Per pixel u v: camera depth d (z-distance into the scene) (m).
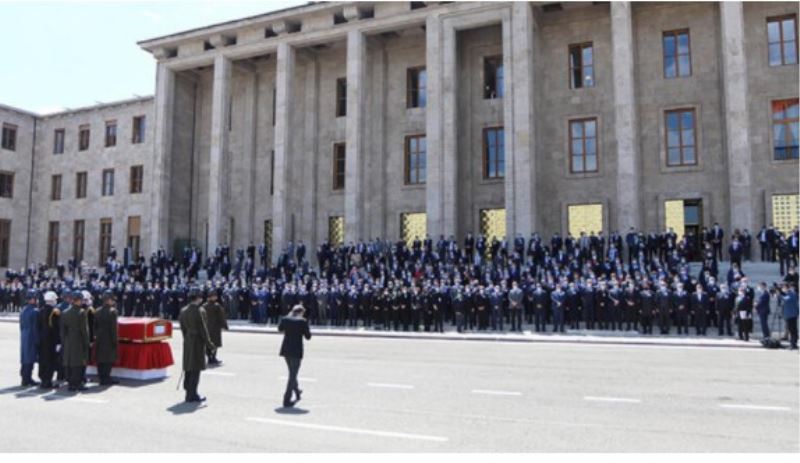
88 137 49.03
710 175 31.00
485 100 35.56
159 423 9.34
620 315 22.97
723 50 29.75
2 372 14.93
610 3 32.91
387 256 31.69
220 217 38.97
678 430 8.74
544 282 24.39
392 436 8.45
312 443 8.09
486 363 15.73
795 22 30.36
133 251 45.41
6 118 48.81
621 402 10.73
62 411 10.30
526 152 31.47
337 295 27.33
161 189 41.28
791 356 16.80
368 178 37.72
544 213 33.88
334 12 36.91
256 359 16.77
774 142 30.34
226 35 40.19
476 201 35.09
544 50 34.88
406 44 37.97
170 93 42.47
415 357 17.06
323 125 40.03
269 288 28.94
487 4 33.03
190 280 33.12
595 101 33.44
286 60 37.97
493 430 8.79
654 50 32.75
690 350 18.44
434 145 33.75
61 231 48.97
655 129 32.34
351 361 16.23
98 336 12.83
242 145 42.62
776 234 26.92
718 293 21.80
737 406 10.35
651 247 27.92
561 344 20.42
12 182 49.09
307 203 39.56
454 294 24.84
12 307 37.19
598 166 33.09
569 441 8.16
